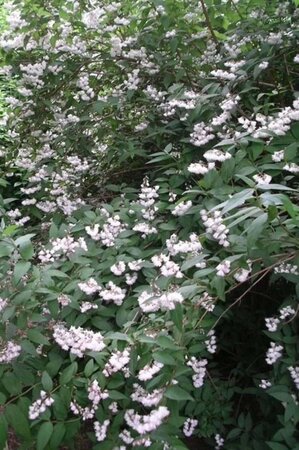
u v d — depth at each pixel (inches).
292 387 95.0
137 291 99.7
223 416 106.0
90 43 150.3
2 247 88.3
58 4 140.6
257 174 99.5
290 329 97.8
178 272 86.1
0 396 82.3
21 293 88.1
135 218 117.0
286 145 102.1
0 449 78.9
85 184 155.0
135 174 156.4
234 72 125.9
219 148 118.3
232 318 116.8
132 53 141.7
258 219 70.5
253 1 135.6
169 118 142.5
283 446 89.4
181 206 103.2
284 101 135.7
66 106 152.6
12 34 146.6
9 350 85.4
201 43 141.6
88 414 85.4
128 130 155.0
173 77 143.1
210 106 123.3
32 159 151.5
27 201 143.3
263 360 118.3
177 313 78.9
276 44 126.9
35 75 145.6
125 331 89.6
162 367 80.4
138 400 86.0
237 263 84.7
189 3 140.5
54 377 95.3
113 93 146.3
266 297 118.6
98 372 84.1
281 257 87.6
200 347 88.4
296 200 105.6
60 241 106.3
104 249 115.8
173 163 122.0
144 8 145.7
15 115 154.3
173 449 75.9
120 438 85.6
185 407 106.3
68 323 97.6
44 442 80.1
